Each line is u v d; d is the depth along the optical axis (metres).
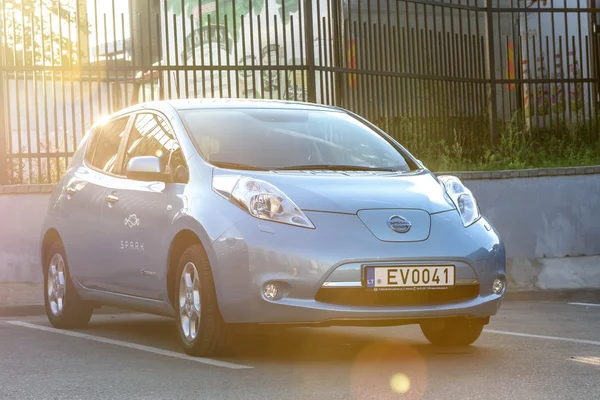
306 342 10.36
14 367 8.82
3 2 16.81
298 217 8.70
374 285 8.57
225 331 8.98
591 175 18.22
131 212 10.25
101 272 10.92
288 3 27.70
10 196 16.06
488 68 20.27
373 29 19.05
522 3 27.66
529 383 7.73
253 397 7.20
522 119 20.52
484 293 9.05
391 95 18.55
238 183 8.96
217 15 16.69
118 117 11.66
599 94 20.83
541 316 13.50
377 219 8.80
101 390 7.56
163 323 12.84
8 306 14.39
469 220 9.29
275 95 25.95
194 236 9.22
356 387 7.57
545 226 17.98
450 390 7.43
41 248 12.47
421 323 9.69
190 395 7.29
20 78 17.67
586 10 20.61
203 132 9.97
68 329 12.05
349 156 10.15
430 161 18.91
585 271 17.38
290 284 8.50
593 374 8.16
